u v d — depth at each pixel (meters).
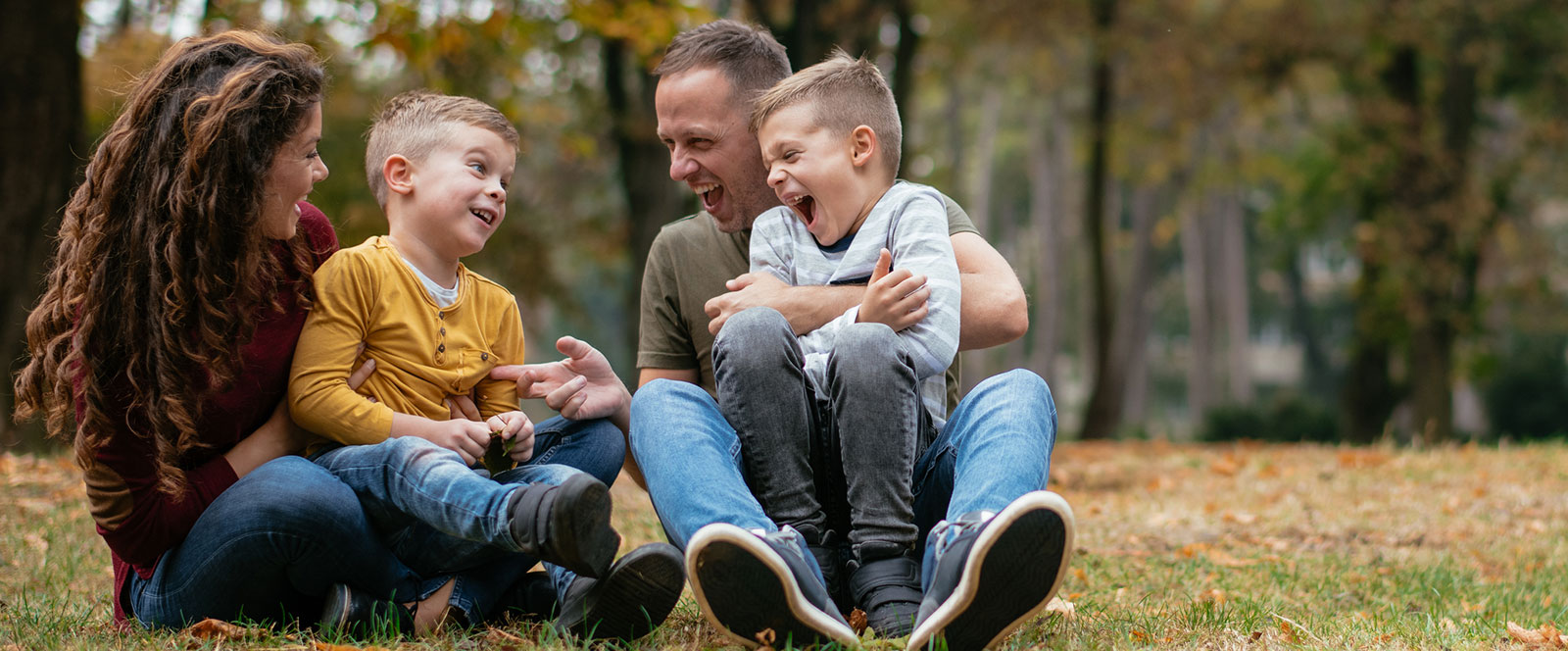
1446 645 2.70
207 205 2.25
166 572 2.44
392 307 2.53
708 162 3.14
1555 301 20.50
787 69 3.27
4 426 7.66
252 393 2.43
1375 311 17.08
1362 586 3.93
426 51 10.09
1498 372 21.25
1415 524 5.41
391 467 2.36
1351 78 17.45
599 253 19.02
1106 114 18.06
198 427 2.40
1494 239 17.92
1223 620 2.86
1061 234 32.78
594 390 2.75
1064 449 9.77
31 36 8.12
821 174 2.70
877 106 2.77
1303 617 3.16
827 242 2.80
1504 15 15.93
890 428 2.37
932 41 18.14
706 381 3.22
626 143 14.74
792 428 2.42
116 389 2.30
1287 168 20.70
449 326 2.62
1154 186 29.72
